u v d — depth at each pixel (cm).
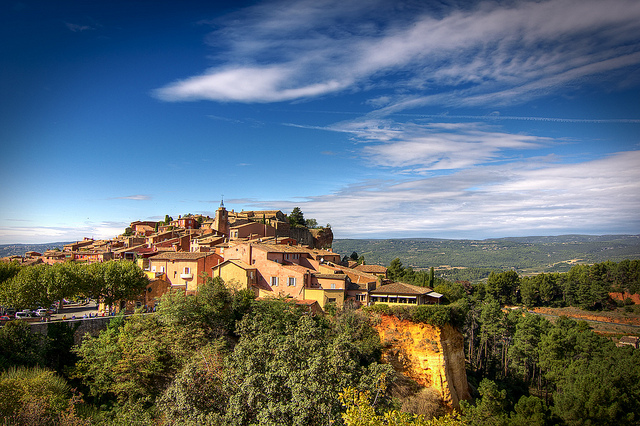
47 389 4600
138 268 8306
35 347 5881
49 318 7031
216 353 5359
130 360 5366
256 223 12938
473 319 11250
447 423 3066
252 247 8406
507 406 7356
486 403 6262
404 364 7000
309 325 5084
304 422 3331
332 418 3338
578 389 6278
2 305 7356
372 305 7481
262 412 3444
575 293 16938
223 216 13512
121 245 14612
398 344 7100
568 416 5978
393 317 7256
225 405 3803
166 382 5481
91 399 5516
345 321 7000
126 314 7594
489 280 18038
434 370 6894
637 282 16388
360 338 6919
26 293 7094
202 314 6600
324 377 3672
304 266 9044
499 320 10994
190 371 3975
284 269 7969
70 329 6344
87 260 12938
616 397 6153
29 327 5959
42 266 8225
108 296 7788
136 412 4541
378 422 2862
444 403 6712
